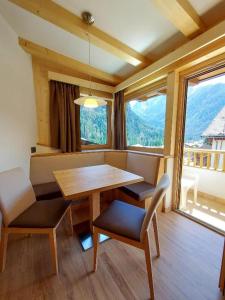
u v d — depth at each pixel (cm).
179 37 178
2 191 118
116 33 177
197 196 281
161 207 221
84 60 244
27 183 150
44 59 245
